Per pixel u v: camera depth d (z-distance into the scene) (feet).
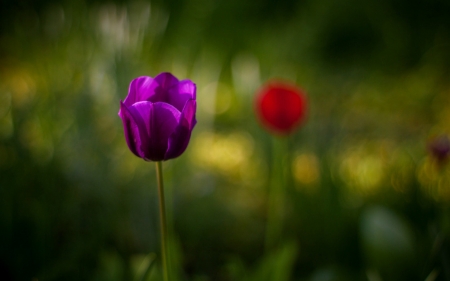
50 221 2.51
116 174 2.99
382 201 3.10
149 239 2.70
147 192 2.94
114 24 3.28
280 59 6.99
